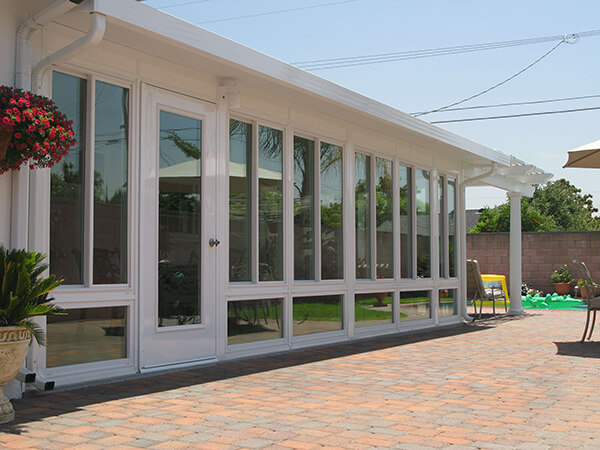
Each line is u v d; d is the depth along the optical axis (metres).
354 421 3.70
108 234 5.03
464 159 10.93
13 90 4.02
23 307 3.59
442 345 7.46
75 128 4.82
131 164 5.21
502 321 11.09
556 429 3.55
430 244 10.05
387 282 8.80
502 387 4.79
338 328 7.83
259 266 6.60
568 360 6.23
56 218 4.64
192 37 4.98
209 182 5.99
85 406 4.03
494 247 17.72
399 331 9.07
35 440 3.22
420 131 8.69
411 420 3.74
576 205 35.19
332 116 7.70
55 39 4.68
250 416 3.80
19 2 4.39
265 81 6.07
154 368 5.32
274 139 6.89
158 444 3.18
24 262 3.64
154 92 5.45
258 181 6.59
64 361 4.67
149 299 5.32
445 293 10.55
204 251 5.89
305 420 3.71
